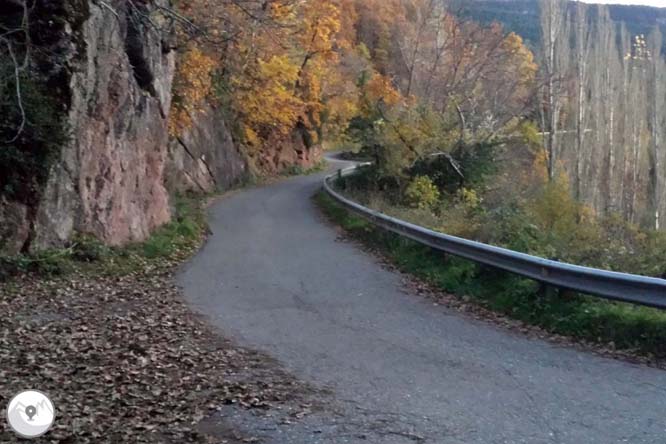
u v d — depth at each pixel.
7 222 13.49
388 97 33.88
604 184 49.22
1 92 13.09
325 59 48.59
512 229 15.76
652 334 8.16
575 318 9.05
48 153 14.23
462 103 33.69
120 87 17.62
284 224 24.27
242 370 7.84
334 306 11.10
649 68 51.50
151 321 10.30
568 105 49.22
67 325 10.04
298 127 59.44
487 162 30.44
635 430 5.81
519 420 6.10
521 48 42.44
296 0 25.58
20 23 14.50
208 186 39.00
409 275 13.66
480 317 10.13
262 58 40.00
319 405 6.63
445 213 23.02
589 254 13.34
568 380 7.16
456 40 38.12
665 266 12.39
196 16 20.41
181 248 18.73
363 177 35.22
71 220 15.37
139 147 19.36
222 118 43.44
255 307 11.20
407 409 6.45
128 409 6.59
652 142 49.81
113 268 14.77
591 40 50.59
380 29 55.50
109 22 16.62
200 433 6.00
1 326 9.88
